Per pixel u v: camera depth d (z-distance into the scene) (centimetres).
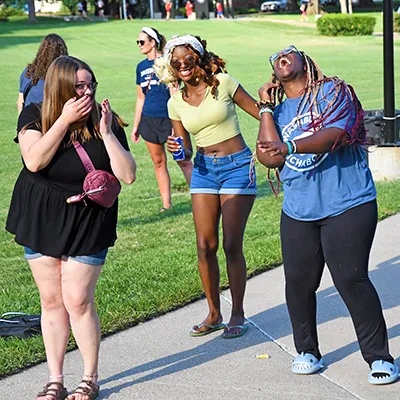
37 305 618
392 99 1020
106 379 486
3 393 468
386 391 450
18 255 804
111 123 446
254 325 570
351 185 445
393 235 789
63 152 434
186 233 851
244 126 1723
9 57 3700
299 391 457
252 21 6159
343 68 2930
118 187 439
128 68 3225
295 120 443
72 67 429
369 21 4769
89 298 445
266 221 870
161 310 598
